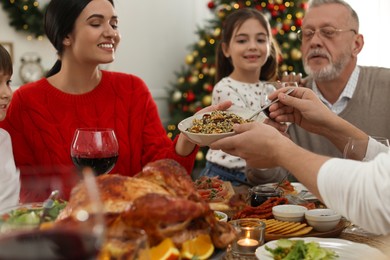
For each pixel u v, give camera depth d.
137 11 4.98
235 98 2.78
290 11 4.56
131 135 2.08
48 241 0.49
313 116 1.61
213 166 2.68
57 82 2.06
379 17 4.57
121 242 0.66
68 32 1.92
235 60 3.02
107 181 0.88
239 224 1.21
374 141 1.40
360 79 2.28
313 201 1.65
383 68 2.33
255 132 1.13
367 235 1.31
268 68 3.26
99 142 1.36
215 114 1.42
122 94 2.11
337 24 2.18
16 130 1.98
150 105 2.16
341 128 1.61
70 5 1.89
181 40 5.36
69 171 0.83
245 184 2.17
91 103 2.04
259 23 3.01
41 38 4.38
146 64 5.10
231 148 1.19
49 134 1.97
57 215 0.80
